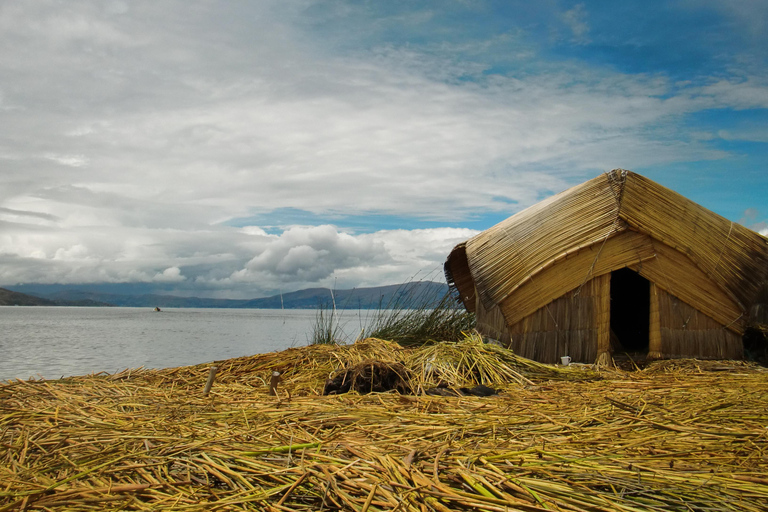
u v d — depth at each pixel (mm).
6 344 16859
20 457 3143
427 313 10461
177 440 3355
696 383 5207
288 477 2688
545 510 2229
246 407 4398
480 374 5895
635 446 3137
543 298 7160
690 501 2391
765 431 3311
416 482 2520
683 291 7027
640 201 7148
